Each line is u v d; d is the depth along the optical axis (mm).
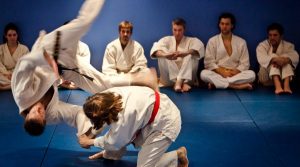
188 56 6844
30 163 4332
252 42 7379
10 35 6898
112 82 4355
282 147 4668
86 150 4633
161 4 7238
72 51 4180
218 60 7141
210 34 7352
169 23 7312
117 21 7270
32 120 3744
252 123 5359
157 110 3723
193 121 5441
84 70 4398
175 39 7000
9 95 6566
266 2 7246
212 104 6105
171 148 4652
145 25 7305
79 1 7184
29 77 3791
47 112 4152
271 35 6938
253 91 6777
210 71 6980
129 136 3695
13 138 4926
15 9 7176
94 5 3979
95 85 4441
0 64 6934
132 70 6652
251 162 4328
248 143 4781
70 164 4309
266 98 6363
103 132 5094
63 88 6965
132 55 6707
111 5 7203
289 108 5891
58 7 7195
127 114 3604
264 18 7297
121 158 4434
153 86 4266
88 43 7305
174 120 3787
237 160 4375
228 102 6188
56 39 3973
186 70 6855
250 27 7328
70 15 7230
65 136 4996
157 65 7426
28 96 3873
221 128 5207
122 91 3766
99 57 7375
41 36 4055
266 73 7043
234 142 4809
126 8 7230
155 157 3760
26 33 7262
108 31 7285
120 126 3621
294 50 6961
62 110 4215
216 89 6918
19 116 5605
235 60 7105
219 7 7266
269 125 5289
